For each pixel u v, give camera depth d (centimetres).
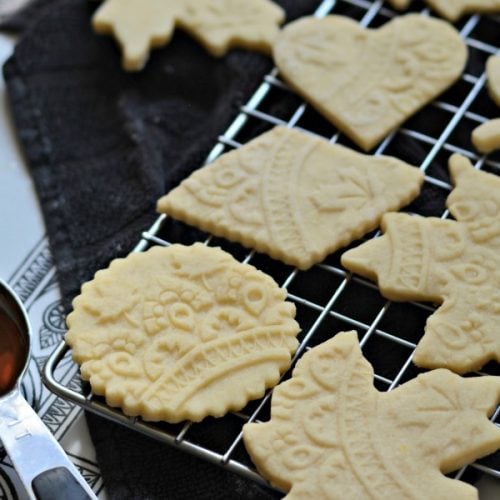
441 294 59
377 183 61
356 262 60
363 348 59
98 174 64
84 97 67
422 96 64
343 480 55
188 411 57
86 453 58
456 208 61
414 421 56
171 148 65
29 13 69
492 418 57
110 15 68
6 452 58
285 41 66
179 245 60
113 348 58
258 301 59
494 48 67
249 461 57
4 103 67
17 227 64
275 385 58
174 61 68
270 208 61
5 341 58
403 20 66
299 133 63
